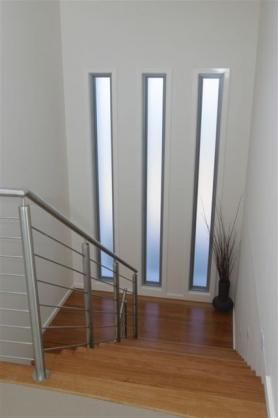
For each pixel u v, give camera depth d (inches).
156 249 189.0
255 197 116.5
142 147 171.2
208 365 85.0
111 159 178.4
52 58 154.6
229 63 153.3
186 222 177.5
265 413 63.1
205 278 189.2
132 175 175.6
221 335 165.3
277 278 67.0
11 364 72.6
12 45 123.1
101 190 185.3
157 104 167.0
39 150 147.8
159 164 175.0
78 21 159.0
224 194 170.6
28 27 132.9
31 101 138.6
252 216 123.5
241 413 62.3
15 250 127.0
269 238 79.4
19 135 131.3
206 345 157.3
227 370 83.2
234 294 182.1
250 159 147.1
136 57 159.2
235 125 160.4
